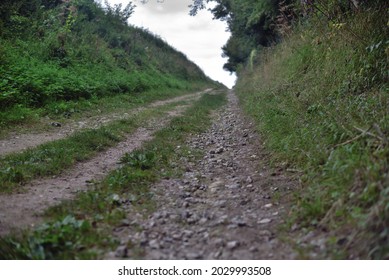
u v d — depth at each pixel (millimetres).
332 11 9125
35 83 12234
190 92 32406
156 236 3934
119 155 7477
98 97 15766
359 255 3121
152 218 4395
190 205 4848
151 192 5262
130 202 4902
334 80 7621
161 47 45875
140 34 41750
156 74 31047
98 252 3553
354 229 3387
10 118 9984
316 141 5656
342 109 6117
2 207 4660
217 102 19531
